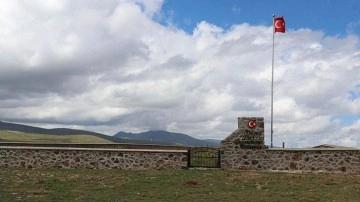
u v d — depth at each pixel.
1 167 26.70
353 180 22.58
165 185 20.64
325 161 25.73
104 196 17.78
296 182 21.75
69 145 32.69
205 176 23.38
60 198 17.14
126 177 22.89
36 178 22.03
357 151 25.48
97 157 26.67
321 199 17.59
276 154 26.34
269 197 17.86
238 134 26.75
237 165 26.56
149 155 26.50
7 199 16.73
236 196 18.03
